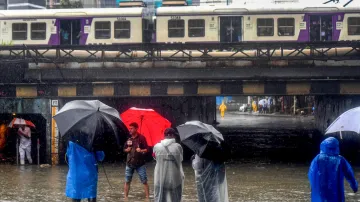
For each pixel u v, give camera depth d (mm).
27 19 29891
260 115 63469
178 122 30984
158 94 22219
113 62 22516
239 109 75750
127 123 13328
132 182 16484
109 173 18672
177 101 30797
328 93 21672
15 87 21812
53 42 29688
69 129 9727
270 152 25906
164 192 10352
